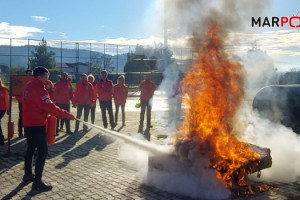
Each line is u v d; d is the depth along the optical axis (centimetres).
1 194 602
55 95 1216
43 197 589
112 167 772
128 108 2200
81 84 1269
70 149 962
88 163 809
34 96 615
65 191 618
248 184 635
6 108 1019
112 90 1388
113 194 603
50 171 741
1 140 1015
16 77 884
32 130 627
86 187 639
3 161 823
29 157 662
